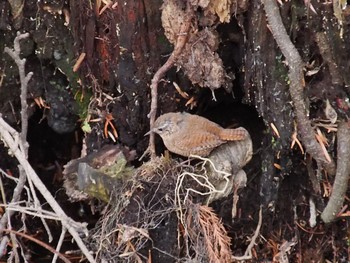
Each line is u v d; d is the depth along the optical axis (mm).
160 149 3752
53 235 4184
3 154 4027
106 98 3670
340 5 3285
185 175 3346
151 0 3416
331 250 3775
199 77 3436
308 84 3428
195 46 3396
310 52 3398
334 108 3416
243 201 3891
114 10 3447
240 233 3904
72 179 3631
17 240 3785
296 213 3773
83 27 3545
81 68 3650
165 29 3389
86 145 3775
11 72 3844
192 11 3320
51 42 3697
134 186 3346
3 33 3756
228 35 3514
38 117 4133
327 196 3643
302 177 3697
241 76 3652
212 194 3406
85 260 4062
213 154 3404
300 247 3805
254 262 3828
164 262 3412
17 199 3467
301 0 3316
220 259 3297
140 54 3504
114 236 3369
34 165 4273
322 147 3459
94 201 3838
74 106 3887
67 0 3602
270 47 3389
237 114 3912
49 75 3838
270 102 3473
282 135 3500
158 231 3385
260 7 3322
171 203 3322
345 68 3393
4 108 3955
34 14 3674
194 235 3318
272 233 3850
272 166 3650
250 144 3455
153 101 3473
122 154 3572
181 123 3340
